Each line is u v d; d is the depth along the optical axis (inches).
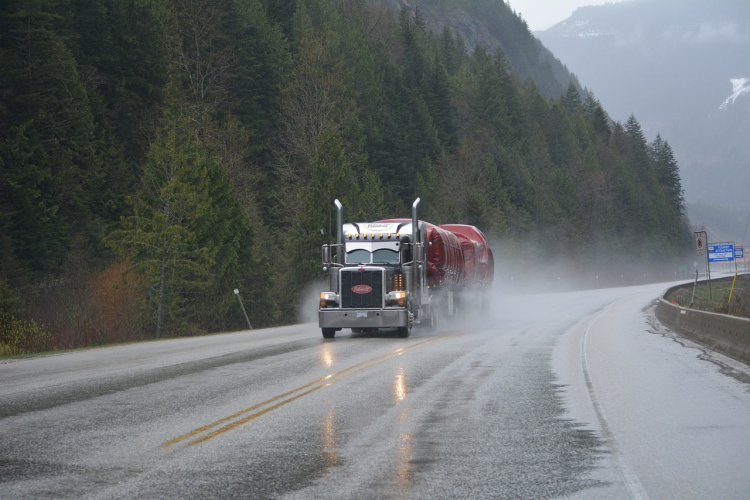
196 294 1797.5
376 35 5703.7
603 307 1953.7
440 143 4448.8
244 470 319.6
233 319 1877.5
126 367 709.3
